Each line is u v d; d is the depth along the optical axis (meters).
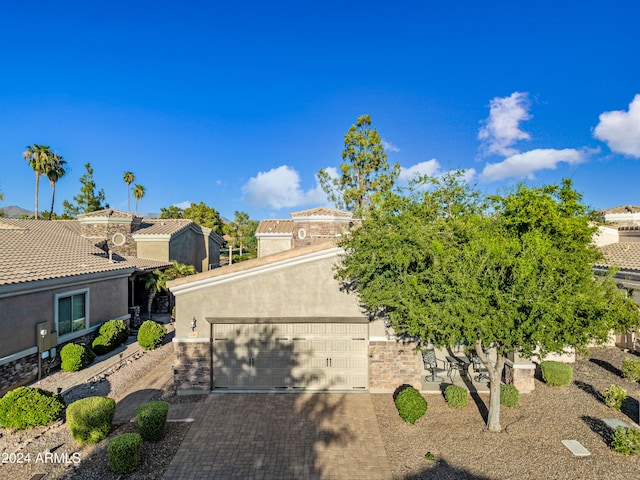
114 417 12.99
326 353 15.07
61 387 15.41
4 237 20.23
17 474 9.80
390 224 11.84
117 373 17.08
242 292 14.83
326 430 12.12
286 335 15.02
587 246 13.79
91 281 19.92
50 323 17.08
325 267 14.77
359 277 12.39
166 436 11.74
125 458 9.78
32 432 11.80
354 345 15.08
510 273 10.41
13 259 17.27
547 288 9.65
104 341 19.45
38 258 18.61
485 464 10.20
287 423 12.55
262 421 12.68
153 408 11.62
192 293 14.84
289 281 14.80
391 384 14.95
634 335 19.53
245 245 77.12
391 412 13.34
